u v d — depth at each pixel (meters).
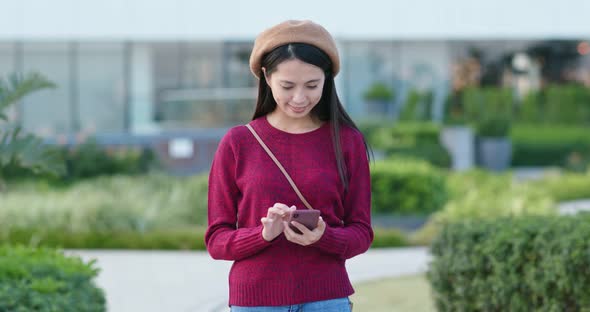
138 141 22.31
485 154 27.20
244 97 23.12
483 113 29.80
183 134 22.36
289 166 3.48
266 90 3.59
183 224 15.17
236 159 3.52
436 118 29.89
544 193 17.20
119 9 23.16
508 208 14.74
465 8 24.97
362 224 3.51
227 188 3.53
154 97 27.20
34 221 13.77
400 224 16.17
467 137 26.23
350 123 3.62
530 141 29.72
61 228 13.76
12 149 6.08
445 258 6.51
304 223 3.25
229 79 27.66
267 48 3.42
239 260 3.46
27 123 25.89
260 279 3.40
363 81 29.84
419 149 25.30
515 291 5.82
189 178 17.98
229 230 3.49
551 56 31.16
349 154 3.54
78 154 20.95
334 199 3.49
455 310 6.48
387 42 29.92
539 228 5.81
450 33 24.84
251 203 3.47
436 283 6.62
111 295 9.45
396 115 29.72
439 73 30.23
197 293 9.55
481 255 6.13
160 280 10.42
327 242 3.32
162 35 23.34
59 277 6.16
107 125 26.61
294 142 3.51
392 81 29.97
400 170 16.62
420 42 30.11
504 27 24.73
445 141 26.30
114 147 22.66
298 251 3.41
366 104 28.89
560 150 29.80
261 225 3.41
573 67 31.91
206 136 22.44
